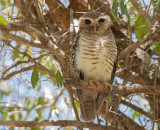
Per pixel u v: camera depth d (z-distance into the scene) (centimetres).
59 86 893
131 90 984
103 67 1109
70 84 979
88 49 1099
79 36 1160
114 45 1128
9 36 912
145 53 1198
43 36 882
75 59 1133
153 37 1047
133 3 1179
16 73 1106
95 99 1137
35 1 1131
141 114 1181
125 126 1140
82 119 1084
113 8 940
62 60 897
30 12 1238
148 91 973
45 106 1264
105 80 1128
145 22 916
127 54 1123
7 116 1077
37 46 934
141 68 1255
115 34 1429
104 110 1276
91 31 1191
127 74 1185
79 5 1414
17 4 1238
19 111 1162
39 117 1227
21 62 1102
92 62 1102
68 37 1316
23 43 929
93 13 1243
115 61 1152
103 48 1096
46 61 1366
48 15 1414
